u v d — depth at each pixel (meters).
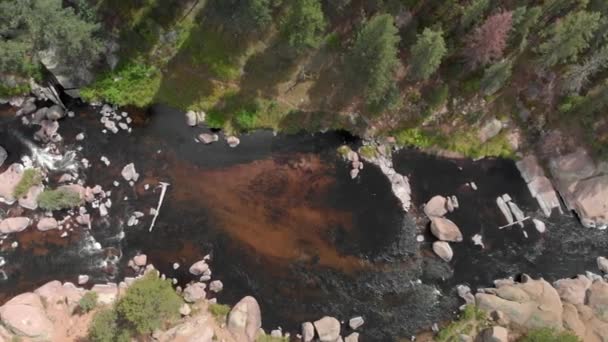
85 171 44.94
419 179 49.38
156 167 46.03
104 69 46.91
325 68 48.22
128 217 43.94
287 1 44.47
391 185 48.41
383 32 37.84
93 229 43.06
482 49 42.69
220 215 45.22
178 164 46.41
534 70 47.91
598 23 42.72
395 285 44.81
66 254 42.03
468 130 50.28
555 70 47.78
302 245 45.22
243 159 47.41
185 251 43.44
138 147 46.50
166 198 45.03
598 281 45.69
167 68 47.56
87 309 39.31
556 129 50.12
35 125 45.94
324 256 45.06
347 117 49.03
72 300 39.56
